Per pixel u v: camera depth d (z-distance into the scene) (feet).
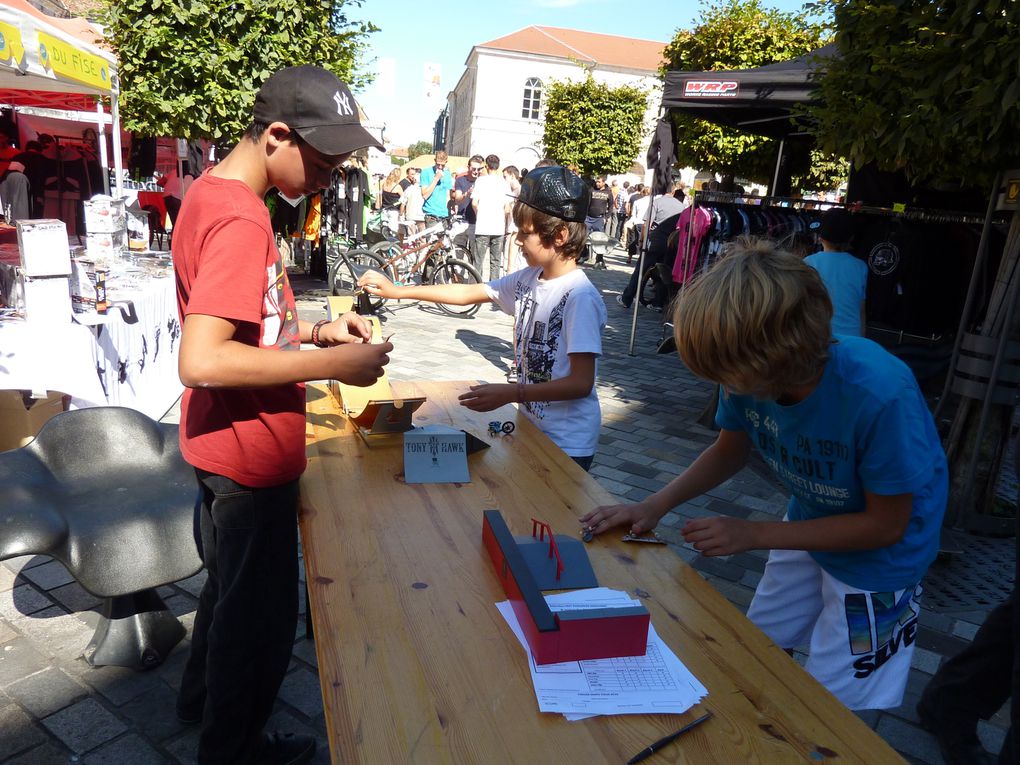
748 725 3.61
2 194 20.30
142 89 21.61
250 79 22.53
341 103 4.91
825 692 3.89
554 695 3.68
